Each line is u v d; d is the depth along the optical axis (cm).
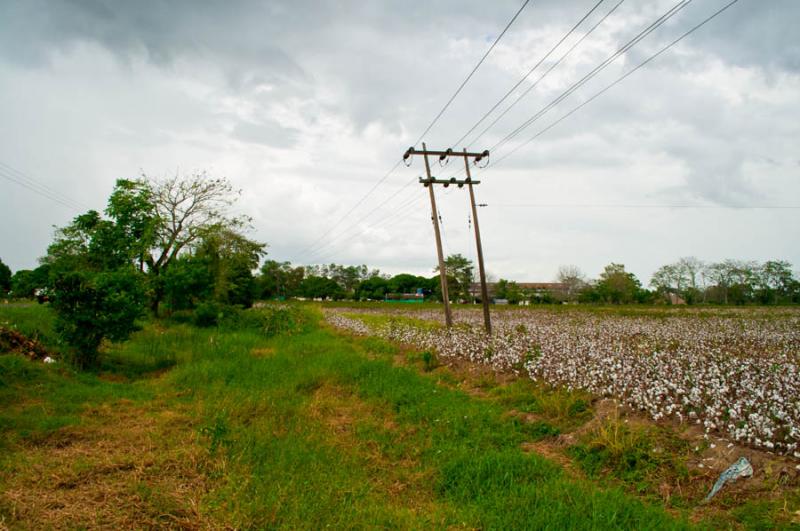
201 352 1548
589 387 931
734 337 2067
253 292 3362
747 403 755
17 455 611
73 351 1233
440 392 1059
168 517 470
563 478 593
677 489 564
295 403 954
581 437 735
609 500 521
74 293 1209
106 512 472
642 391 847
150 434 727
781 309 5459
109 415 831
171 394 1018
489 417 857
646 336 2022
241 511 481
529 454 673
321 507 501
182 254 2542
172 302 2447
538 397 943
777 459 575
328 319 3388
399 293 11288
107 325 1246
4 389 914
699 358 1246
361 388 1086
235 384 1111
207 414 845
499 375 1194
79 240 2458
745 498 522
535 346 1370
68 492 517
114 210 2389
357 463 648
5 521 442
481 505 529
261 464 621
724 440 645
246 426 791
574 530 463
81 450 653
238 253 2995
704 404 770
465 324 2342
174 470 591
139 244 2369
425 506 538
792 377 955
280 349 1725
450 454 682
